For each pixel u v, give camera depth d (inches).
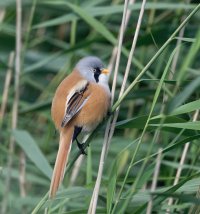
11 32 551.5
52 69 548.7
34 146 397.4
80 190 350.9
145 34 438.6
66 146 358.0
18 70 496.7
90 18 433.4
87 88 371.9
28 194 503.5
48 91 550.0
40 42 585.9
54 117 370.6
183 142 325.7
